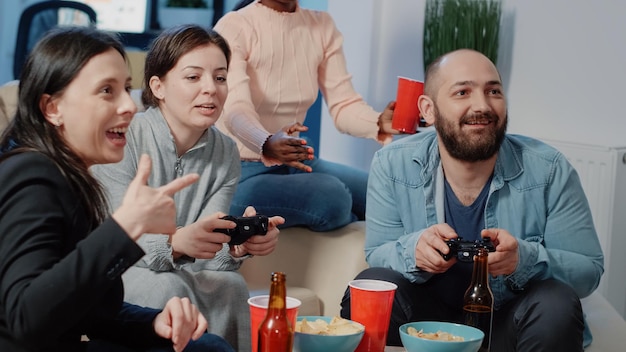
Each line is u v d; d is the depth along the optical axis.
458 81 2.20
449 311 2.25
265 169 2.99
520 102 3.62
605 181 3.20
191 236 2.08
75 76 1.49
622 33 3.31
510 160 2.29
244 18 2.98
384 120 3.00
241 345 2.27
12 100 2.45
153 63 2.32
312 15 3.14
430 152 2.34
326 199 2.86
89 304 1.36
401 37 3.94
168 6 4.64
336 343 1.67
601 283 3.22
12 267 1.35
